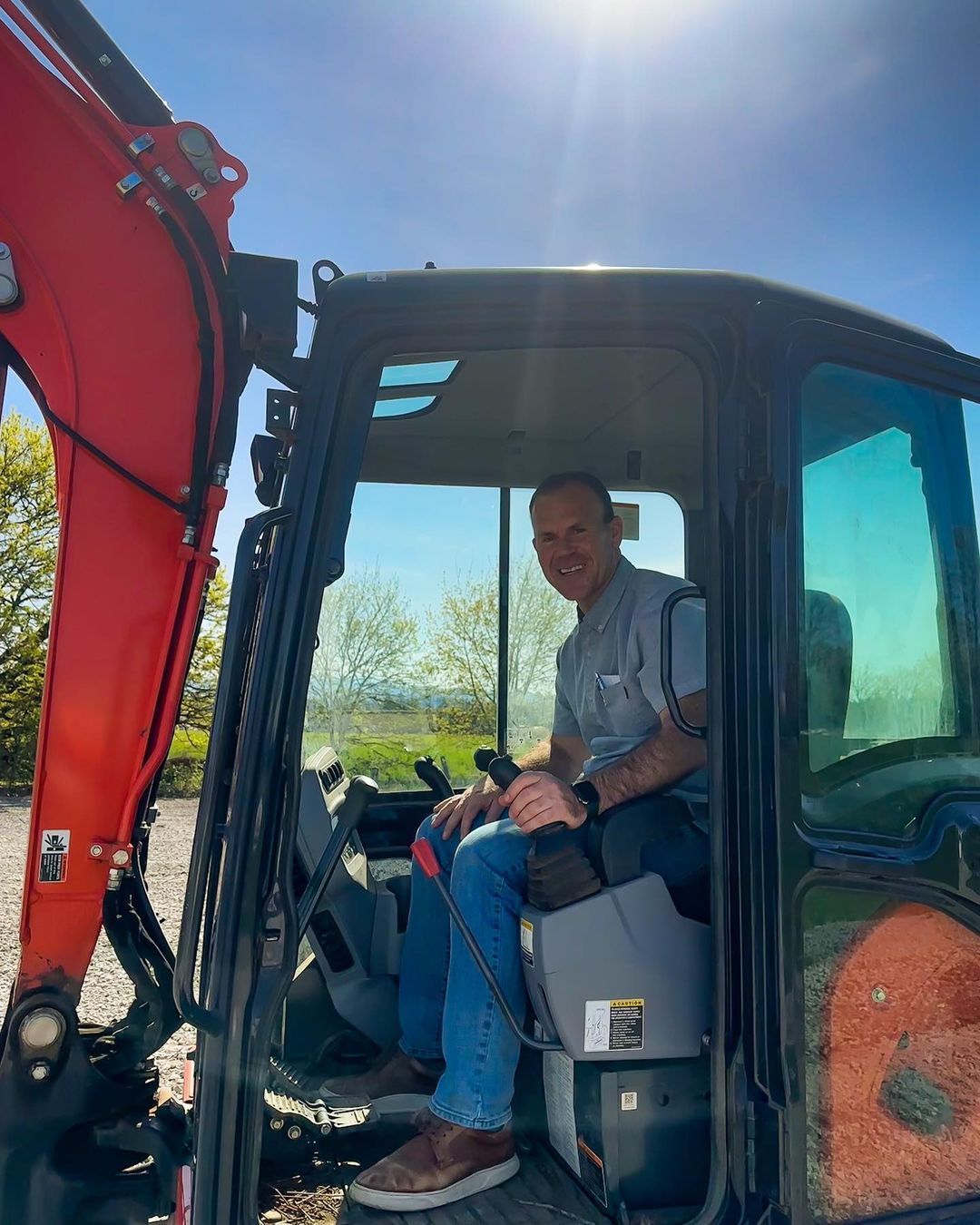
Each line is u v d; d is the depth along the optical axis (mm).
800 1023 1578
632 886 1715
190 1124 1783
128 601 1797
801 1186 1547
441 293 1571
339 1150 1909
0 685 12102
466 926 1714
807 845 1599
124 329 1805
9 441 11883
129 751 1800
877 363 1750
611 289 1617
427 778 2721
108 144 1783
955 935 1770
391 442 2660
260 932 1483
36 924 1784
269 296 1644
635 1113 1688
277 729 1502
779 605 1600
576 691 2406
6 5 1742
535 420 2562
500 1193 1756
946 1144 1742
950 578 1849
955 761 1806
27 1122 1784
